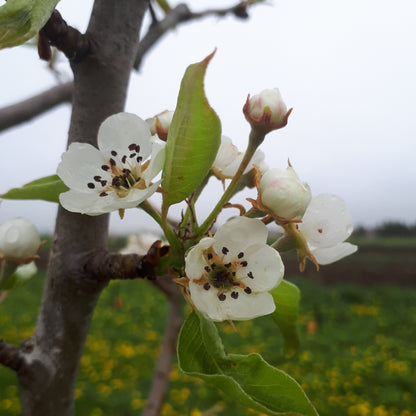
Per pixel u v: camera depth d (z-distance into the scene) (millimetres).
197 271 135
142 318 1399
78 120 161
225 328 1231
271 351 1099
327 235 161
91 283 157
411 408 837
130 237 256
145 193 129
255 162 167
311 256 156
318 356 1087
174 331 308
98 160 143
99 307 1441
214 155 126
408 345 1214
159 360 309
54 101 271
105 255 155
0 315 1346
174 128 123
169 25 268
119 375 970
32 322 1303
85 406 817
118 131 143
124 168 143
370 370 994
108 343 1158
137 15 168
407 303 1637
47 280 164
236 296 135
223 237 138
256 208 145
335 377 954
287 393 128
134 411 801
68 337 162
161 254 144
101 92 161
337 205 162
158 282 303
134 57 170
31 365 160
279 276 135
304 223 161
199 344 140
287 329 193
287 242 159
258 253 138
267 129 141
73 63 161
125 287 1706
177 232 151
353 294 1683
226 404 791
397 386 933
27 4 115
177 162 127
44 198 160
